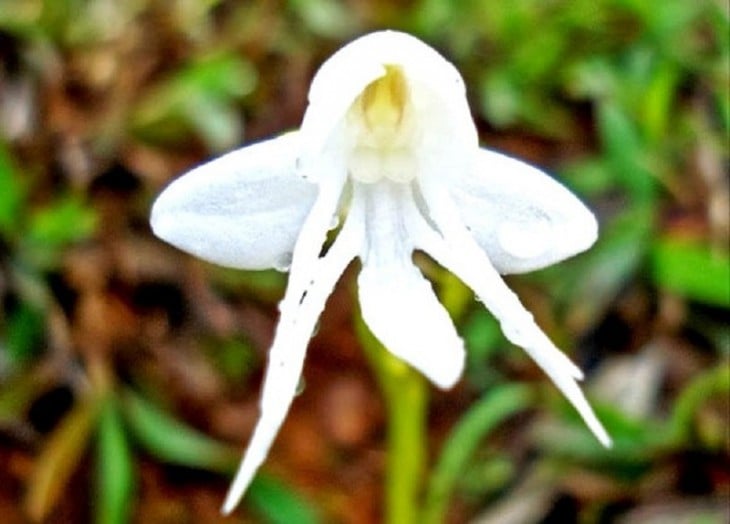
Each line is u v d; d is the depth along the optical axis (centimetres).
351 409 9
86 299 9
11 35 10
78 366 9
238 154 6
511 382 9
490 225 6
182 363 9
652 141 9
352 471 9
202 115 10
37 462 8
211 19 11
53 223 9
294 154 6
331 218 5
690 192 9
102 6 11
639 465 8
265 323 9
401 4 11
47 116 10
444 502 8
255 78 10
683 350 9
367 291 6
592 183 9
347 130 6
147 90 10
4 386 8
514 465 8
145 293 9
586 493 8
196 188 6
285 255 6
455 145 6
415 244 6
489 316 9
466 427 8
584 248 6
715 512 8
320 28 10
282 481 8
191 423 9
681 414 8
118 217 9
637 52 10
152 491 8
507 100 10
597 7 10
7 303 9
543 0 10
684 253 9
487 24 10
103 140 10
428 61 5
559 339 9
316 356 9
